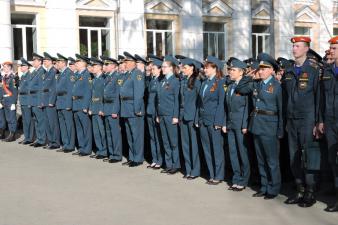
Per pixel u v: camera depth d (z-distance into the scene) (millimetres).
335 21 22922
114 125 8688
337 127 5590
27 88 10656
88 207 5809
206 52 19609
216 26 19844
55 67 10258
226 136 7051
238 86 6516
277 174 6180
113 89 8672
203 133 7137
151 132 8258
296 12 21547
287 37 21156
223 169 7113
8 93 11250
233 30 19984
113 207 5805
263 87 6148
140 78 8336
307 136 5777
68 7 16375
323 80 5668
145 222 5227
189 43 18844
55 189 6695
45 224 5184
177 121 7633
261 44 21172
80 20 16891
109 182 7121
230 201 6082
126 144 9336
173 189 6715
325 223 5172
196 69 7453
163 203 5980
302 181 5930
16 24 15789
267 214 5512
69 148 9875
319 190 6613
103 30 17406
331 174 6320
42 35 16031
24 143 10875
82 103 9352
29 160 8883
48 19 16078
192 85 7332
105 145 9117
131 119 8383
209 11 19344
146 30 18125
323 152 5945
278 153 6195
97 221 5270
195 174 7461
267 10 20844
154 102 8109
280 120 6027
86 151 9453
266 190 6285
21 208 5781
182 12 18672
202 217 5402
